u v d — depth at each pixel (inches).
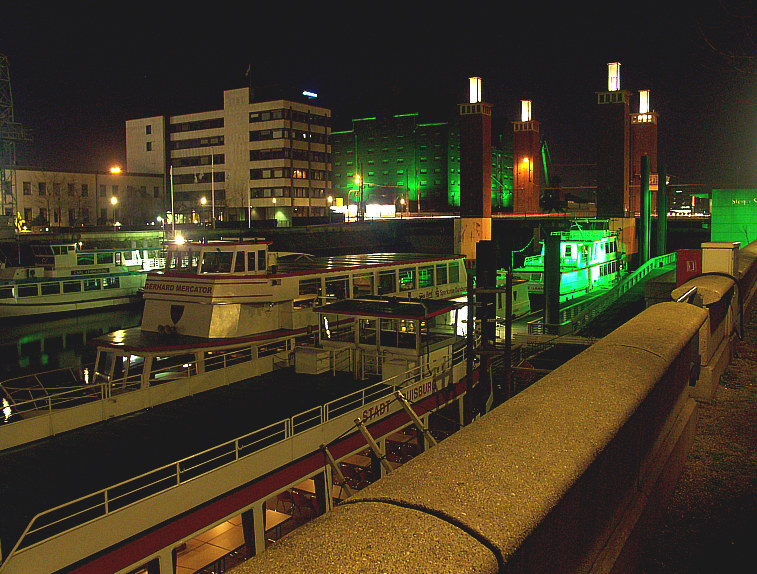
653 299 1098.1
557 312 1283.2
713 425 233.1
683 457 200.2
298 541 78.7
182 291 771.4
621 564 130.0
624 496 142.1
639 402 137.1
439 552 75.2
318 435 556.1
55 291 2112.5
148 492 457.1
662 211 2124.8
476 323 883.4
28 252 2694.4
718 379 281.3
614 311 1392.7
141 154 4648.1
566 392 136.5
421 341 719.1
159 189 4544.8
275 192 4109.3
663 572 145.3
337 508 89.8
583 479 110.0
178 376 708.0
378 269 973.8
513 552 78.7
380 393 682.8
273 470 514.0
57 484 472.1
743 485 186.1
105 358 855.7
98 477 484.1
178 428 588.1
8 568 355.6
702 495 181.6
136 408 635.5
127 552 413.7
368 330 754.8
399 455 683.4
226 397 681.6
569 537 106.3
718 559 149.9
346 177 4968.0
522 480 93.4
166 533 435.8
